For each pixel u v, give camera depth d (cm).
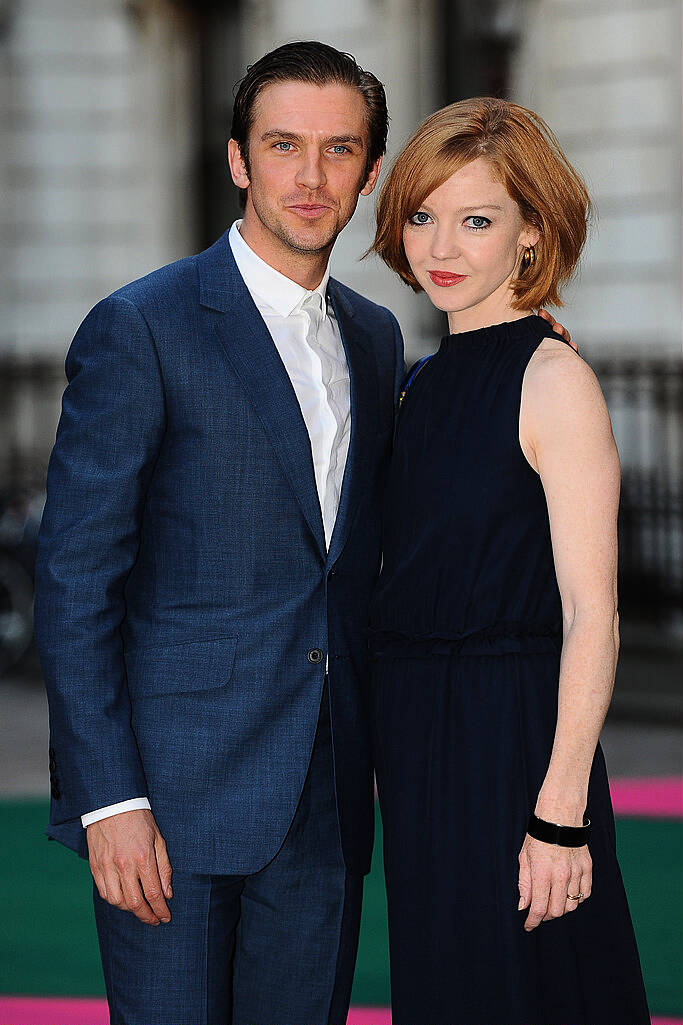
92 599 340
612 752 1006
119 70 1708
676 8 1384
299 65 355
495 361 347
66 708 336
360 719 366
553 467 329
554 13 1436
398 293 1508
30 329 1758
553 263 354
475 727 336
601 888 336
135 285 359
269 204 357
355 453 368
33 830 822
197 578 350
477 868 334
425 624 347
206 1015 348
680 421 1362
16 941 633
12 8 1722
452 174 345
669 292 1405
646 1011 343
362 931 638
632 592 1373
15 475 1673
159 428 347
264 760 350
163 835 344
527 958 330
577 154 1434
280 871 362
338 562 361
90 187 1730
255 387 352
